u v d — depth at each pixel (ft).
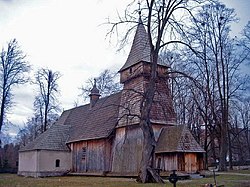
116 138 107.34
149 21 74.02
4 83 139.54
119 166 102.63
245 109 178.81
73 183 71.46
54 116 170.30
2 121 138.51
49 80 168.35
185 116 135.13
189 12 74.23
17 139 218.79
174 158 90.99
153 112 97.50
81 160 119.96
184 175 84.43
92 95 139.44
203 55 85.25
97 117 125.08
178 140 91.35
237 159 222.48
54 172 120.26
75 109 153.89
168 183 66.18
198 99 118.32
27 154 127.44
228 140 147.23
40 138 127.44
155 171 70.64
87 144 118.62
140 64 98.78
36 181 83.20
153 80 74.38
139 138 95.86
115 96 122.83
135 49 104.94
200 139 139.44
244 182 65.05
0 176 123.95
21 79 144.05
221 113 116.37
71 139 127.44
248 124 178.50
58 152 123.54
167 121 100.63
